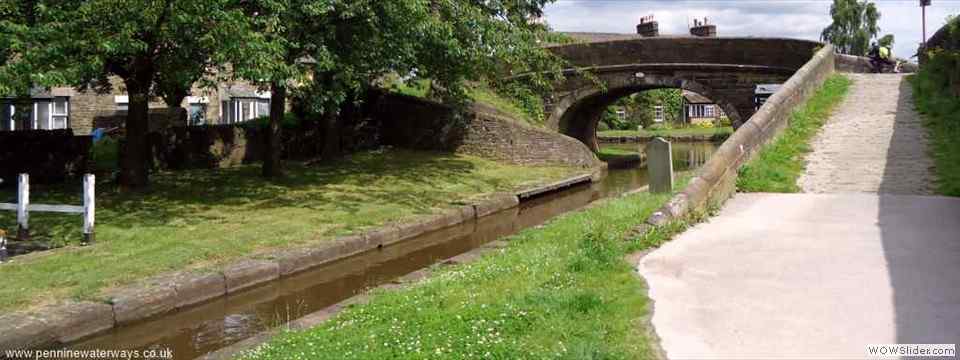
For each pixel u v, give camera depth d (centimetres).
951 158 1109
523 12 1972
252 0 1239
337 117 2217
